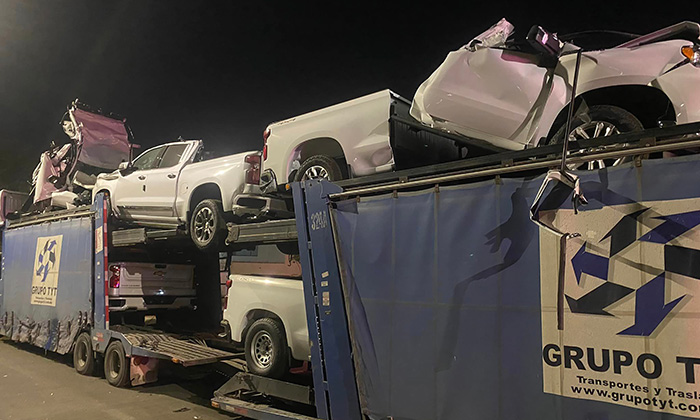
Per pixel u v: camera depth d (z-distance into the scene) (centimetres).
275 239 552
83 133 1055
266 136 612
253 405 539
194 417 620
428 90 451
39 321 965
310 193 469
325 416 440
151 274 875
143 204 798
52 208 1136
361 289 416
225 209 667
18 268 1076
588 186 310
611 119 406
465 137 447
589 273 301
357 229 427
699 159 279
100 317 802
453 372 352
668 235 280
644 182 292
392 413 383
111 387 760
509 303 332
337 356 430
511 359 327
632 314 285
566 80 412
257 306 612
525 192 338
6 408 651
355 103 527
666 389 271
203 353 676
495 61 425
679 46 381
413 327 378
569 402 301
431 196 385
